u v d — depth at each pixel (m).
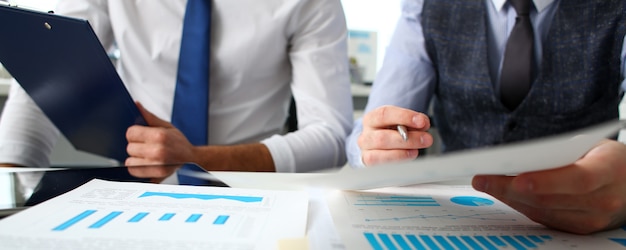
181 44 0.76
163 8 0.84
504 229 0.26
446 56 0.72
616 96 0.64
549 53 0.63
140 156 0.57
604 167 0.23
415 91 0.80
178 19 0.84
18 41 0.44
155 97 0.86
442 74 0.74
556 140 0.19
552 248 0.23
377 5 2.43
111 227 0.23
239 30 0.84
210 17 0.80
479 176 0.26
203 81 0.75
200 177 0.38
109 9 0.86
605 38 0.59
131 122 0.57
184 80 0.75
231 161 0.63
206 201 0.29
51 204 0.27
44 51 0.45
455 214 0.29
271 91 0.92
